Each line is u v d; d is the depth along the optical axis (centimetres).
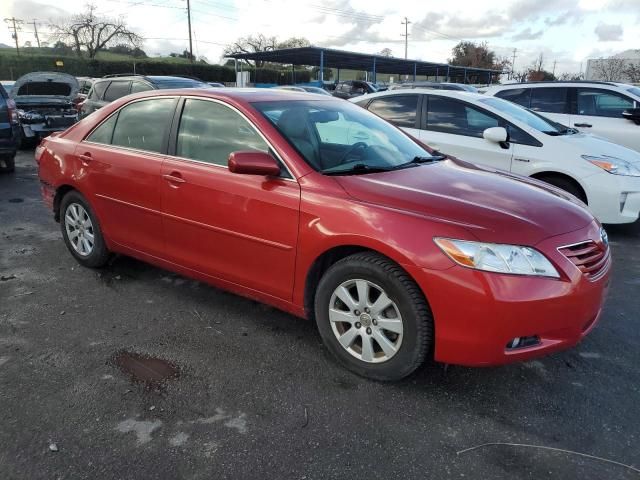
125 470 233
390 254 274
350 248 299
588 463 241
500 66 7012
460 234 263
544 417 273
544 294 260
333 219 294
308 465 237
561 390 298
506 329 260
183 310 391
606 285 296
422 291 271
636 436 259
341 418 270
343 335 307
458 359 271
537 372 315
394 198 289
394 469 236
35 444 247
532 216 283
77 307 394
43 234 577
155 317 380
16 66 4216
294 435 257
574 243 278
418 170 349
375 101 729
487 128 630
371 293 294
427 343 279
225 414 272
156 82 1032
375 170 337
